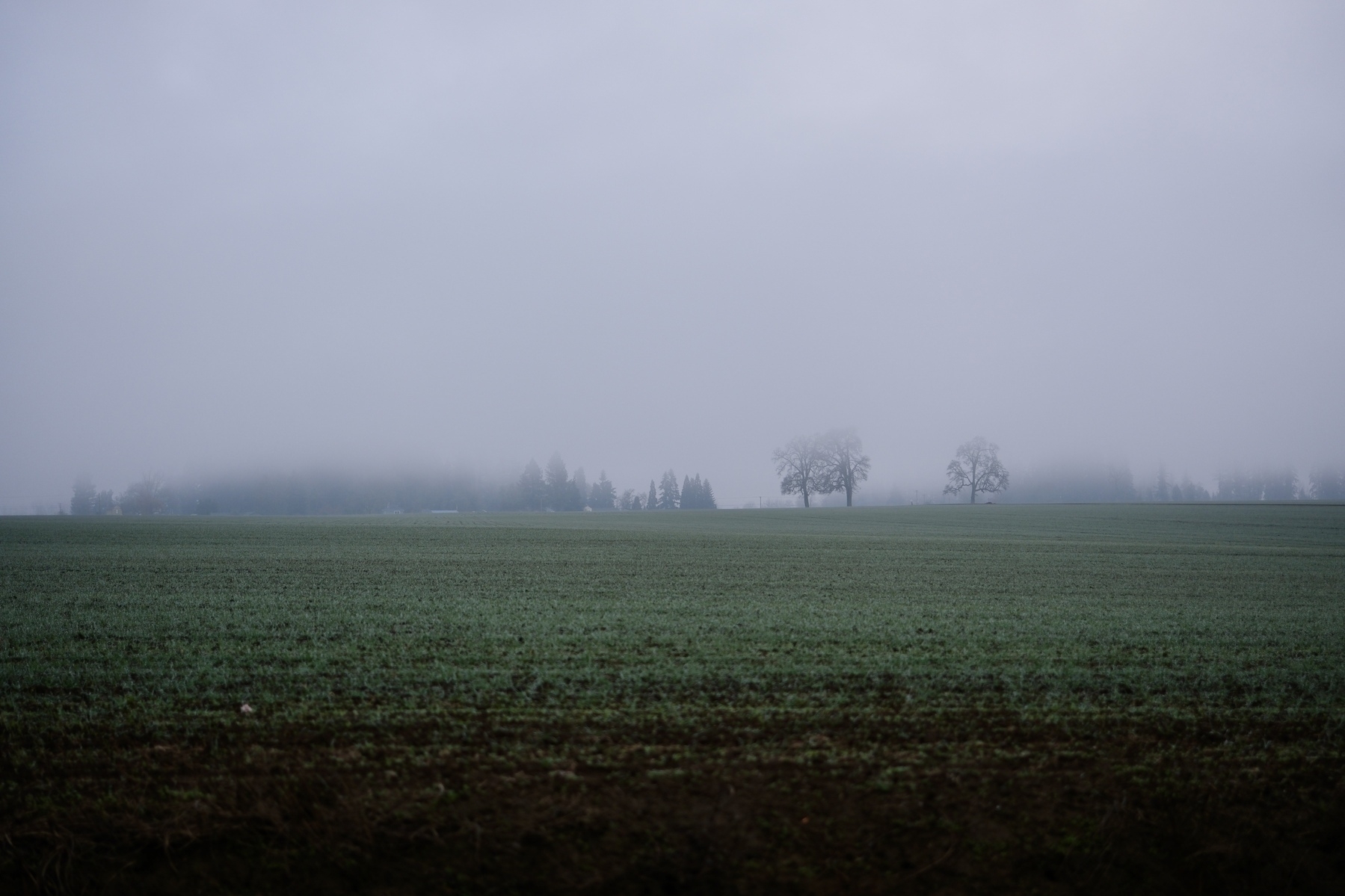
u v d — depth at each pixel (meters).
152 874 6.24
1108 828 6.99
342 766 7.80
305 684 10.57
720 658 12.40
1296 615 17.95
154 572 23.17
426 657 12.24
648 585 22.00
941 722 9.41
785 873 6.28
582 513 93.50
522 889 6.05
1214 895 6.40
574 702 9.93
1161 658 13.05
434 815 6.84
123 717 9.14
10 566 24.22
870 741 8.74
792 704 9.98
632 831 6.71
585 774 7.70
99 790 7.29
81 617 15.54
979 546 37.56
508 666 11.71
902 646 13.61
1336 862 6.75
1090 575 25.98
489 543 36.34
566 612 16.86
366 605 17.45
